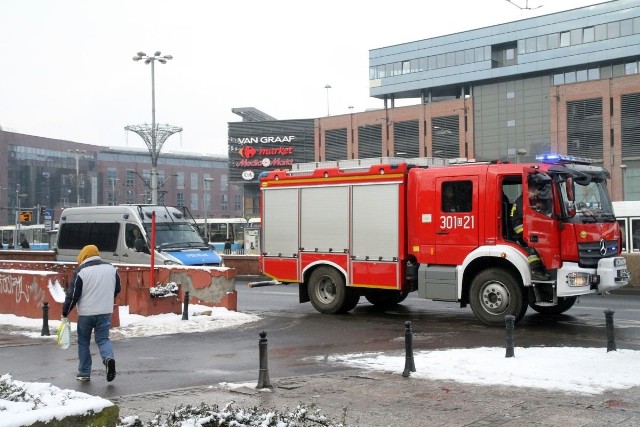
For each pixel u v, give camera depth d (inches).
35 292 622.8
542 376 347.9
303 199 689.0
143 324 593.0
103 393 345.4
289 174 701.3
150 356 455.5
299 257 690.8
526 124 2913.4
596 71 2842.0
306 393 329.4
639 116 2566.4
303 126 3444.9
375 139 3272.6
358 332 553.0
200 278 697.0
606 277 548.7
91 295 370.0
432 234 597.0
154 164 1499.8
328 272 669.3
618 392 315.9
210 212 5270.7
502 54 3083.2
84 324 371.2
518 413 284.7
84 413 206.4
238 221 2122.3
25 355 461.4
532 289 556.7
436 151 3115.2
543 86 2908.5
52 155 4690.0
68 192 4766.2
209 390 340.8
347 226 654.5
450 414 285.3
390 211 625.9
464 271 579.5
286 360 433.7
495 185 564.1
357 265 647.1
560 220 541.3
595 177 573.6
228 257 1328.7
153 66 1492.4
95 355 461.7
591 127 2682.1
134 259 901.8
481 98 3024.1
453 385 338.6
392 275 623.5
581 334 517.3
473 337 511.2
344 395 323.0
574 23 2832.2
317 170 679.1
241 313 660.1
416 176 610.5
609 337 405.7
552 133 2770.7
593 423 267.9
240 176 3528.5
